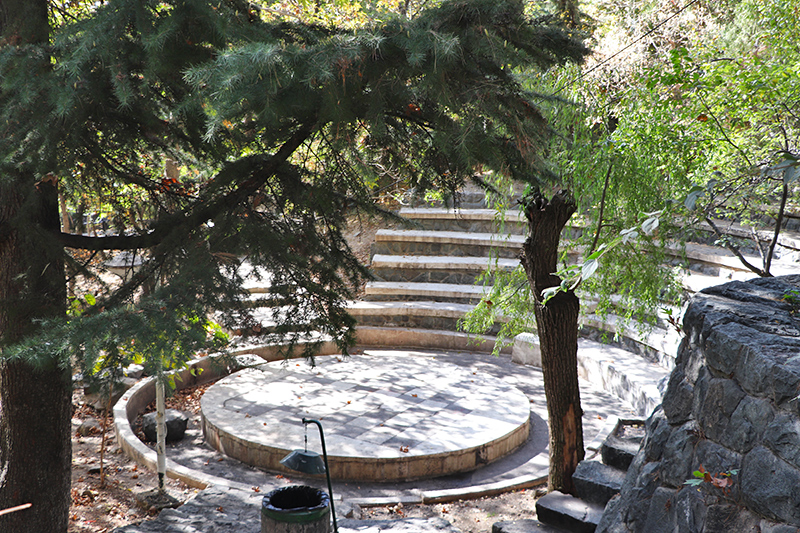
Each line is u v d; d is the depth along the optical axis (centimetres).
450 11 341
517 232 1414
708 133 591
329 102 325
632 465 402
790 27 628
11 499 545
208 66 287
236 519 580
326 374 1050
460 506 684
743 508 286
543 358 630
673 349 962
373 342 1277
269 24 400
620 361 1038
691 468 329
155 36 319
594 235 672
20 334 457
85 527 623
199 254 427
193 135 469
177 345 367
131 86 352
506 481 735
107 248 485
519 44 351
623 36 1325
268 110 317
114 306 421
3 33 423
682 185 598
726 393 310
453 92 346
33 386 538
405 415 877
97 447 826
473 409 905
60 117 369
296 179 501
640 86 622
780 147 597
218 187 469
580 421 631
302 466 418
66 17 505
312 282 480
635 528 366
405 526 569
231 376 1028
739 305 354
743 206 687
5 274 498
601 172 612
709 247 1102
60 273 470
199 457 810
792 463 259
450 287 1348
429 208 1506
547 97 468
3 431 550
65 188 506
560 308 614
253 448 783
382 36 313
